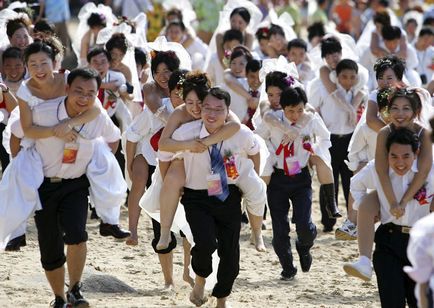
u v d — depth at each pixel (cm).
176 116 2545
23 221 2475
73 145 2481
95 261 3438
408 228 2348
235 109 3944
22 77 3628
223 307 2673
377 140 2388
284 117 3139
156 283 3156
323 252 3694
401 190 2356
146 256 3569
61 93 2508
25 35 3825
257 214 2664
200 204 2534
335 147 3891
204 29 6141
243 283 3194
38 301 2764
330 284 3203
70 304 2573
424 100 2462
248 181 2578
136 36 4078
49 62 2469
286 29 5053
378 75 3347
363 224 2367
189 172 2531
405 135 2298
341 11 7656
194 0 6166
